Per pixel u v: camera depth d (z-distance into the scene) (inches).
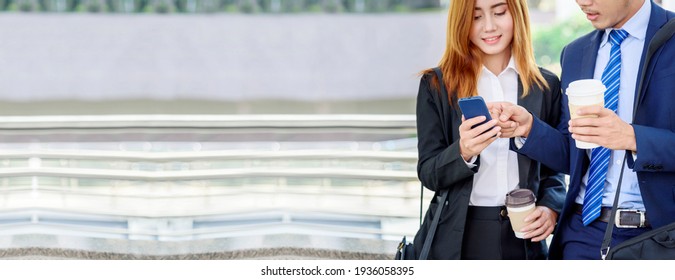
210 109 400.2
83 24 381.1
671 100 78.5
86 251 159.5
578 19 319.0
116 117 207.3
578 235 87.4
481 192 90.7
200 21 392.5
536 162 91.4
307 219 179.0
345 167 204.2
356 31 617.0
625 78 83.1
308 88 542.6
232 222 181.3
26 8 385.4
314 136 276.5
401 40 637.9
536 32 322.7
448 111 90.5
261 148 259.6
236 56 427.2
